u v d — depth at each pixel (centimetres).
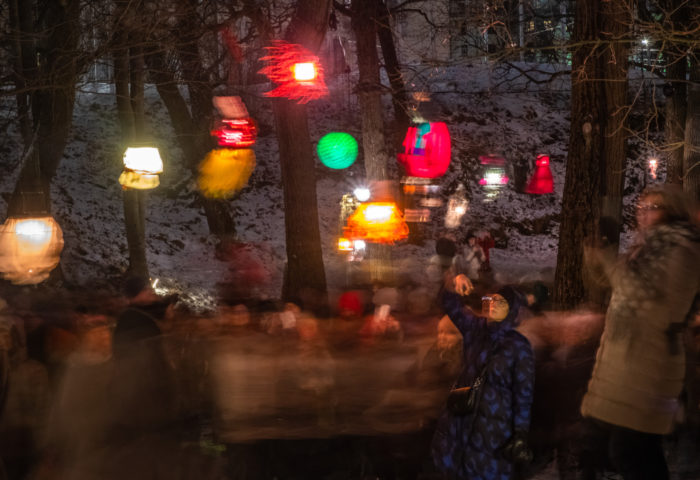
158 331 623
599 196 916
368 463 657
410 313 1028
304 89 852
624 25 953
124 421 611
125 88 1443
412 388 725
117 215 2333
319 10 1191
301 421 712
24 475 574
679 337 470
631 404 470
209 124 2292
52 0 1275
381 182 1614
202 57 1870
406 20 3056
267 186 2725
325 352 756
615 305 486
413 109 2191
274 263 2269
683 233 465
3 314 570
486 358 507
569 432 666
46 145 1334
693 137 1447
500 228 2722
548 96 3384
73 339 625
